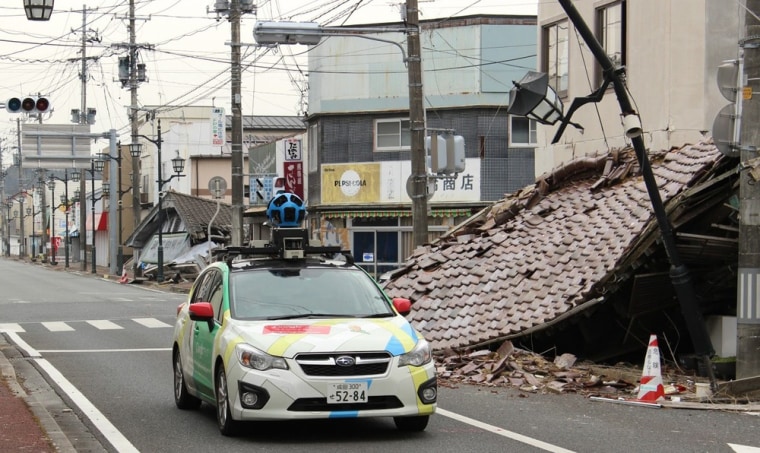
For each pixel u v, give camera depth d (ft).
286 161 135.03
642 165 41.14
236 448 28.63
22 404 36.42
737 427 32.40
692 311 42.24
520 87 44.32
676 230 45.55
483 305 51.90
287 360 28.02
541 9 77.36
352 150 125.29
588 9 70.44
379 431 31.27
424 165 63.82
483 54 118.42
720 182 44.91
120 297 120.78
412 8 63.21
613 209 51.16
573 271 48.60
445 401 38.47
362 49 124.06
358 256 125.29
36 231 419.54
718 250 45.85
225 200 218.18
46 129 124.47
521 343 49.39
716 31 61.16
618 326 49.78
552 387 41.11
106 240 271.28
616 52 67.72
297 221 37.63
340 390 27.86
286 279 32.89
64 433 31.32
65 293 130.93
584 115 70.44
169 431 31.96
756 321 38.32
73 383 45.11
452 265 57.16
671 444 29.25
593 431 31.50
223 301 32.09
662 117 62.03
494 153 118.73
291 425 32.32
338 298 32.30
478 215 62.34
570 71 72.33
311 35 62.39
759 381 37.88
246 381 28.14
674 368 46.68
